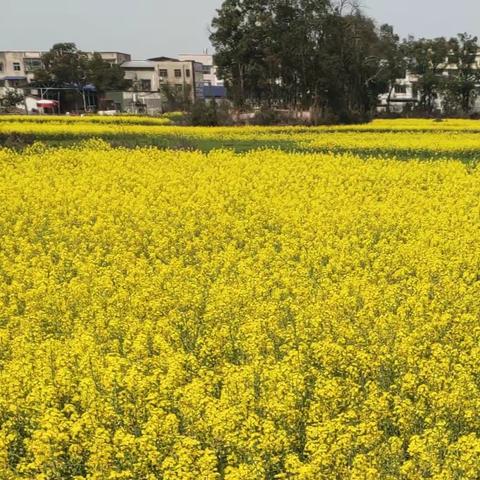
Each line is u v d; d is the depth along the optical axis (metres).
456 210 16.50
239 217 16.36
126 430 6.70
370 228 15.24
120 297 10.17
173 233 14.35
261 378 7.32
